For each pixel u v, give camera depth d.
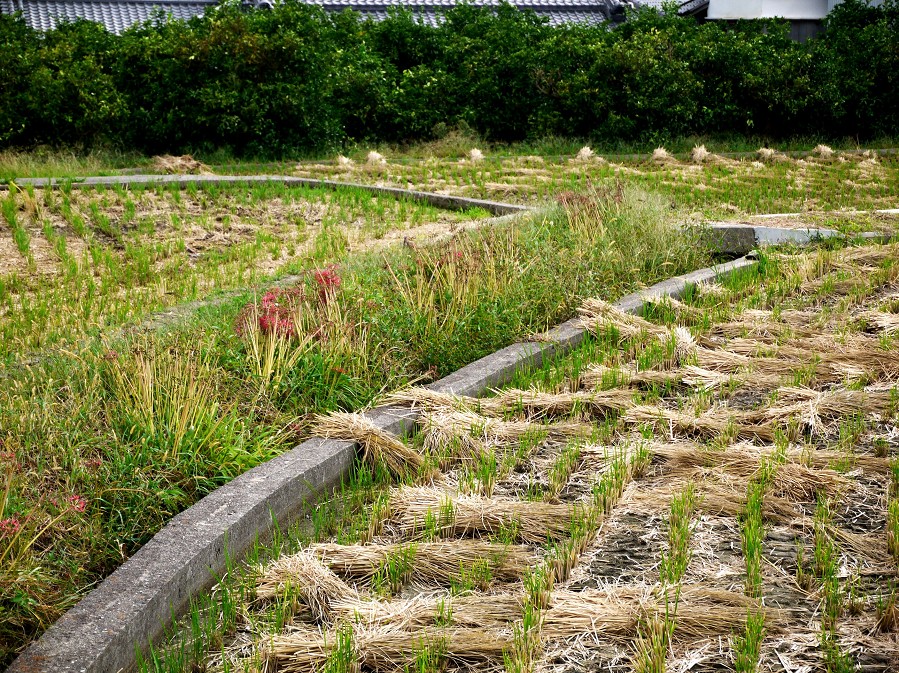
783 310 6.98
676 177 15.46
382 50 22.31
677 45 20.69
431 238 8.54
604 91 20.05
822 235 9.10
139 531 3.96
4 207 10.21
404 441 4.90
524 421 5.11
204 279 8.69
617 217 8.48
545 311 6.79
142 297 7.96
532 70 20.77
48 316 7.28
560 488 4.31
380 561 3.68
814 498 4.09
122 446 4.31
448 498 4.00
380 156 17.39
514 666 2.97
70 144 17.78
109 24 26.70
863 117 21.09
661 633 3.09
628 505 4.10
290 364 5.37
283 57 18.64
